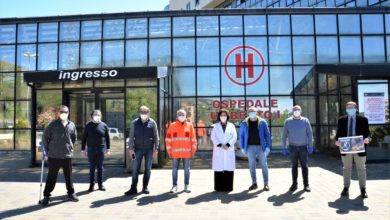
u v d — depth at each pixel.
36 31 18.59
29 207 6.71
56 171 7.05
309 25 17.36
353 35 17.28
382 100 13.13
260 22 17.38
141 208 6.54
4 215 6.14
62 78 12.30
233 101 17.03
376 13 17.38
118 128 12.74
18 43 18.72
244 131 8.26
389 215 5.83
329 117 15.31
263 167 8.13
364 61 17.17
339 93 14.27
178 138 8.10
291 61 17.17
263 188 8.23
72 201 7.16
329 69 13.80
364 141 7.20
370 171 10.54
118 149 12.60
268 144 8.23
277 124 16.86
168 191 8.07
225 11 17.33
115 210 6.42
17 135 18.56
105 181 9.49
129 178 9.96
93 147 8.31
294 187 7.93
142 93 12.71
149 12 17.55
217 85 17.12
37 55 18.45
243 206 6.60
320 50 17.25
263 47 17.25
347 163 7.32
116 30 17.88
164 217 5.93
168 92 15.47
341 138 7.24
